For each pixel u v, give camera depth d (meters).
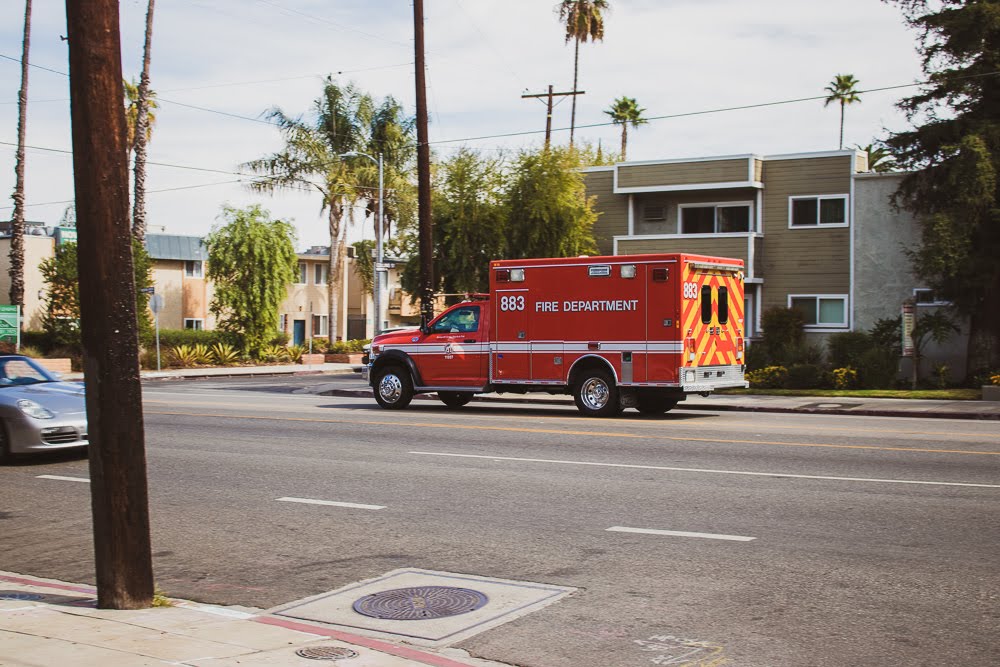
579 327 19.86
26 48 38.19
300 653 5.89
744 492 10.96
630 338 19.33
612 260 19.48
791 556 8.20
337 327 66.25
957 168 25.08
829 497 10.60
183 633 6.30
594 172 35.66
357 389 29.19
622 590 7.36
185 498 11.33
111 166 6.71
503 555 8.49
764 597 7.10
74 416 14.36
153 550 8.95
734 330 20.42
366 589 7.56
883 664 5.74
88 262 6.73
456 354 21.36
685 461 13.28
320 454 14.59
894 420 19.48
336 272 53.59
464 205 32.81
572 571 7.92
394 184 50.56
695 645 6.12
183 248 59.25
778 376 28.39
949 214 25.64
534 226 32.44
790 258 32.19
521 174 32.91
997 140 25.19
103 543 6.93
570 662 5.87
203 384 34.62
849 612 6.71
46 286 52.47
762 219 32.66
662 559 8.21
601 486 11.50
